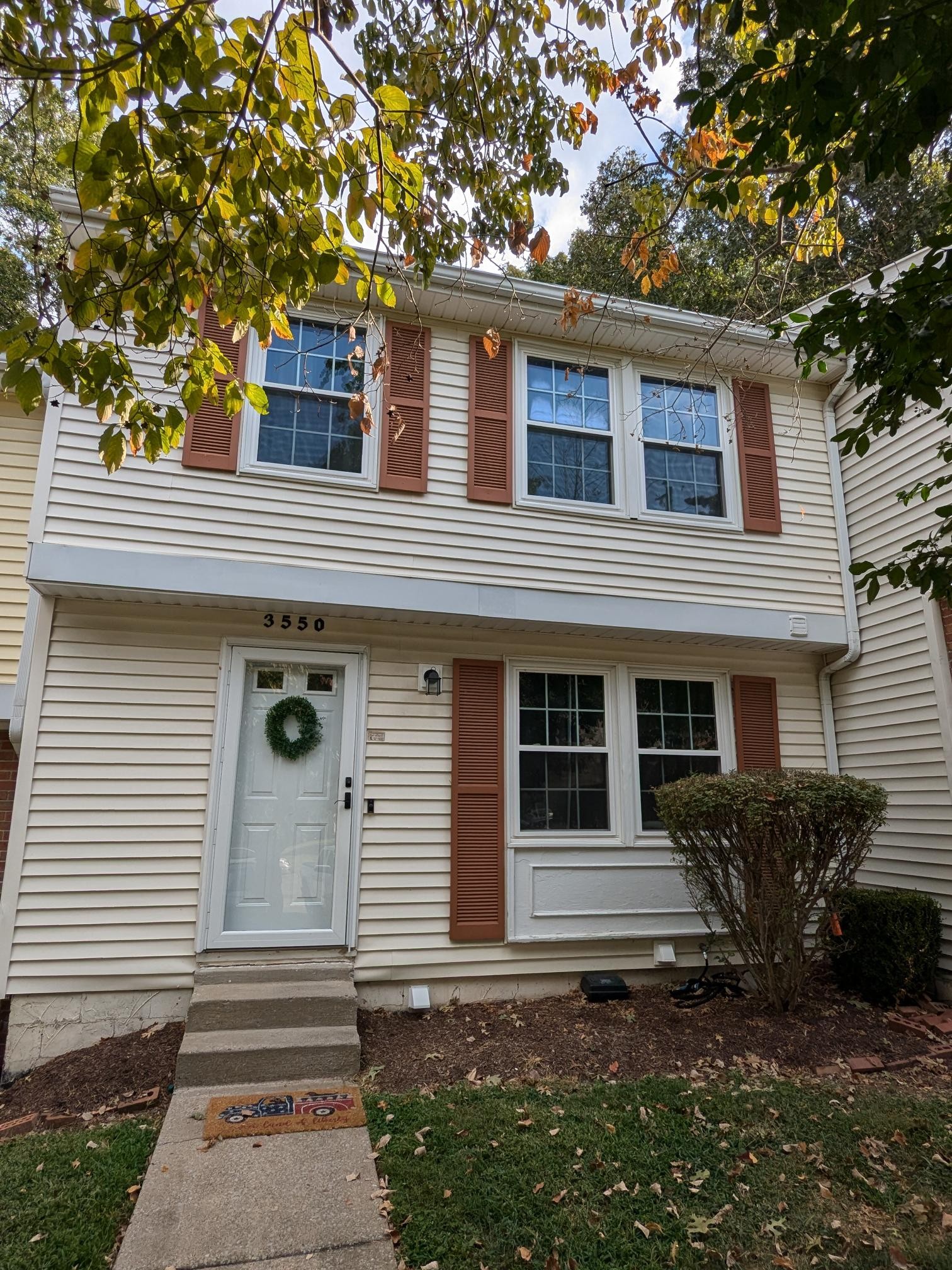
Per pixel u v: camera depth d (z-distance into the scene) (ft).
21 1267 8.86
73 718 16.85
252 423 18.78
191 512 17.83
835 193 15.81
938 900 19.77
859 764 22.79
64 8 9.04
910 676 21.25
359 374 20.02
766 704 23.06
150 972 16.34
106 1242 9.32
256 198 9.16
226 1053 13.66
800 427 22.15
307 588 17.87
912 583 11.98
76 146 8.34
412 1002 17.53
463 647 20.26
